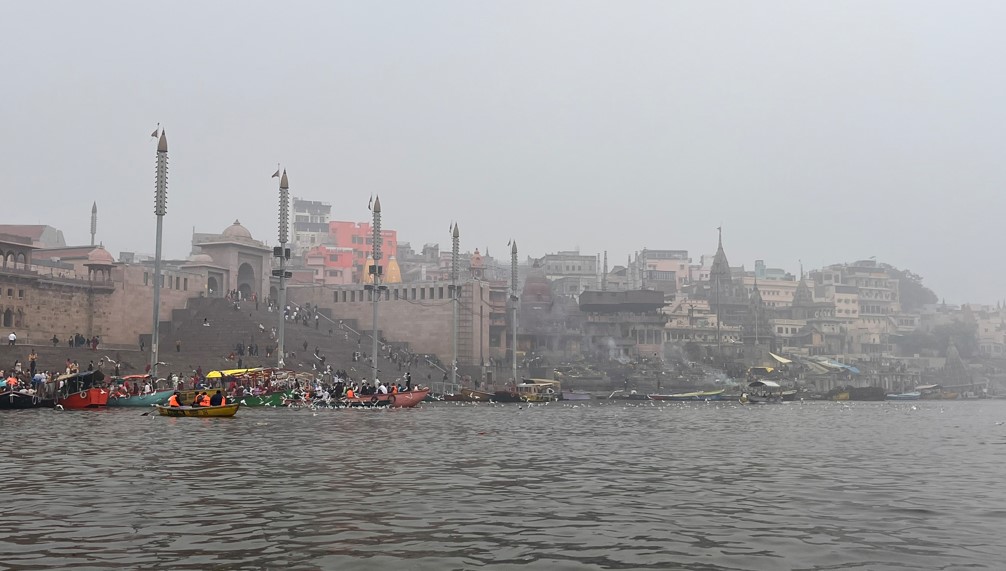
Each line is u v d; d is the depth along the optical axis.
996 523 20.84
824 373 183.00
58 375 79.12
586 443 44.38
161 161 84.88
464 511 21.97
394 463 32.62
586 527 20.03
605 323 172.50
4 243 107.50
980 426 67.00
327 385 96.88
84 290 118.81
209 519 20.55
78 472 29.00
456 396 113.44
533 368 154.75
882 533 19.56
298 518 20.77
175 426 51.91
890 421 76.00
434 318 148.75
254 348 111.50
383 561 16.61
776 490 26.28
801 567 16.38
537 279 179.38
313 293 158.25
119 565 16.12
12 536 18.56
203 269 138.75
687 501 23.94
